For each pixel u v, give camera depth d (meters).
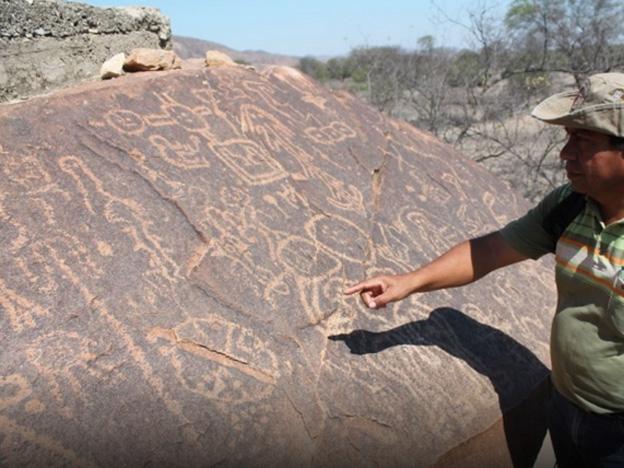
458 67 10.07
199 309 1.68
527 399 2.03
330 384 1.72
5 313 1.47
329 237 2.16
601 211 1.50
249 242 1.95
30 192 1.75
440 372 1.92
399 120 3.10
